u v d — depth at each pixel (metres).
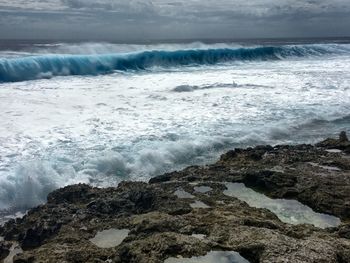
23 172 9.12
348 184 8.38
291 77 23.12
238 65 30.44
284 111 15.30
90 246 6.12
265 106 15.94
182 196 7.91
